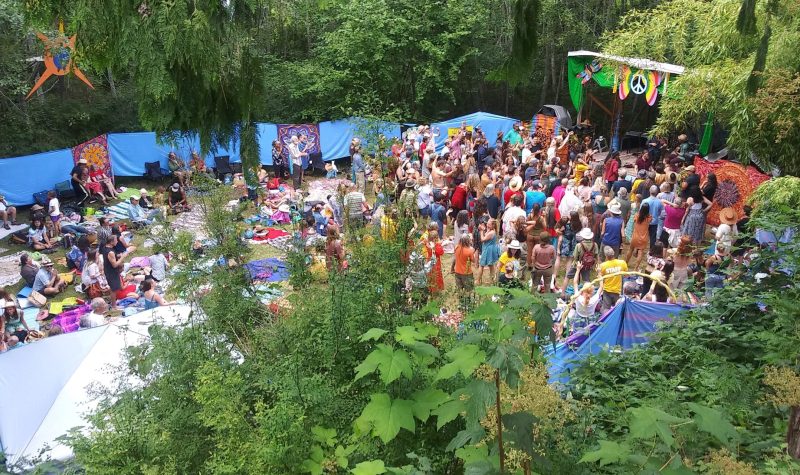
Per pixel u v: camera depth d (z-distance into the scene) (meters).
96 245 11.29
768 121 6.14
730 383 3.65
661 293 7.32
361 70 19.81
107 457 2.92
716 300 4.94
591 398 4.18
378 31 19.42
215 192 4.22
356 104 18.58
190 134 3.53
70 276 10.83
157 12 2.97
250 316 3.99
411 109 21.62
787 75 5.69
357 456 2.87
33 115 16.05
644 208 9.94
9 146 15.62
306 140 17.52
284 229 12.36
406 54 20.59
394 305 3.66
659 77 13.04
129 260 11.78
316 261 4.33
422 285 3.70
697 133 16.66
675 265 8.24
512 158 14.41
